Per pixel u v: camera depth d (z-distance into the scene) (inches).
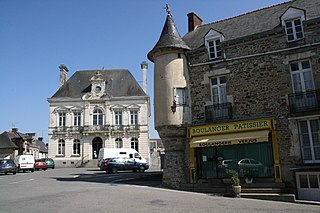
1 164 957.8
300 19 534.3
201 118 592.7
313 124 499.2
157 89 607.8
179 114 581.6
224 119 566.3
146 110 1534.2
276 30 544.1
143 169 1027.9
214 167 569.3
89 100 1551.4
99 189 485.4
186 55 627.2
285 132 511.8
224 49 593.9
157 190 502.0
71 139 1528.1
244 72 569.3
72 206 331.0
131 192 457.7
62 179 720.3
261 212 326.6
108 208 322.7
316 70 505.7
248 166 538.0
